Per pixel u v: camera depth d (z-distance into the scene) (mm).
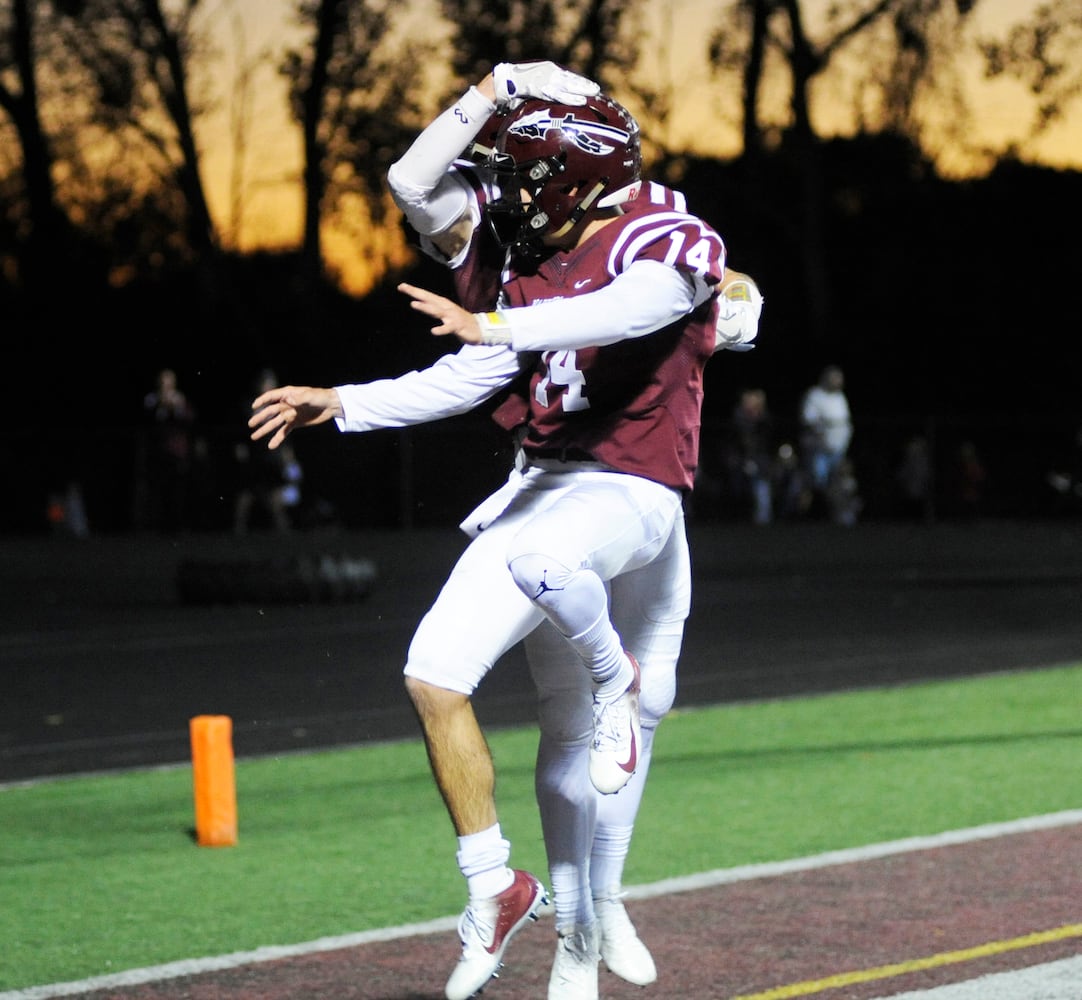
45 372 56000
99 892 10070
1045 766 13633
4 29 55281
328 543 37500
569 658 6969
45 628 24875
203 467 37812
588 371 6660
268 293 58594
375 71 57656
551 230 6617
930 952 8477
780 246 62594
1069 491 46688
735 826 11617
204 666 20438
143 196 58125
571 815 7105
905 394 60625
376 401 6727
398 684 18828
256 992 8016
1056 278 61094
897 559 38031
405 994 7965
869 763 13883
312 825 11945
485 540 6688
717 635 22984
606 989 7996
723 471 42781
